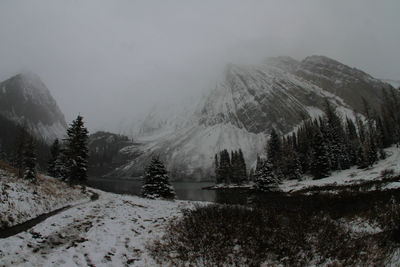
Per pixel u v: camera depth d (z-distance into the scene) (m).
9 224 14.27
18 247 9.34
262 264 8.66
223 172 102.12
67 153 39.03
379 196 16.91
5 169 26.69
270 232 11.44
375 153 50.38
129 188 76.00
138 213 18.09
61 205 22.92
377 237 9.57
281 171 69.44
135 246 10.66
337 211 16.03
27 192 19.88
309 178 60.25
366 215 13.70
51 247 9.96
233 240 10.82
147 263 8.98
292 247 9.80
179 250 10.12
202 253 9.70
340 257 8.66
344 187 30.28
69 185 35.66
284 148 81.38
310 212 15.95
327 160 55.12
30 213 17.11
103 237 11.51
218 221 13.33
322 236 10.79
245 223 12.88
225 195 54.25
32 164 25.69
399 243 8.59
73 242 10.54
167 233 12.56
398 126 69.38
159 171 33.22
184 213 16.67
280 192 44.03
